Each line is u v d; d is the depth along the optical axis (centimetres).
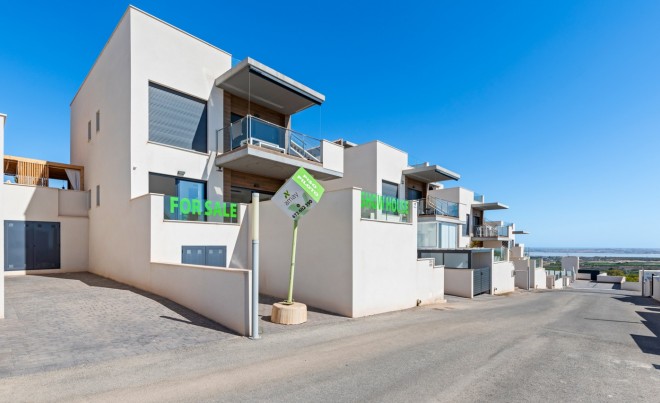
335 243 1011
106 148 1302
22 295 888
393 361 557
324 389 435
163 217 1022
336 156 1611
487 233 3303
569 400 421
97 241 1334
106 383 433
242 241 1247
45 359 500
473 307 1373
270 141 1323
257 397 406
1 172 672
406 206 1249
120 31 1226
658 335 847
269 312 934
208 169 1323
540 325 959
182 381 447
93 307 785
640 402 418
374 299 1050
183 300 848
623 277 4638
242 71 1274
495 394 434
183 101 1281
